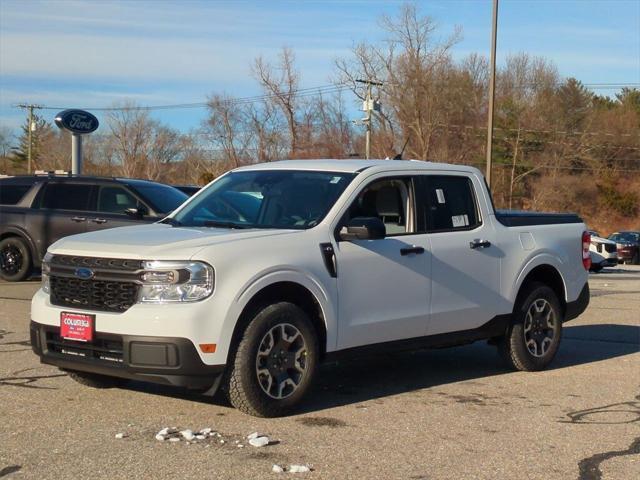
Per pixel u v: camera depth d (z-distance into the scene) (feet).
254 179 25.04
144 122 171.22
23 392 23.16
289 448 18.65
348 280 22.45
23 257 47.47
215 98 150.30
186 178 167.63
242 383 20.31
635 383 26.55
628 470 17.97
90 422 20.34
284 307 20.95
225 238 20.95
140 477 16.53
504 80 200.75
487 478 17.19
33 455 17.79
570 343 34.22
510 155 196.34
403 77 148.77
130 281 20.02
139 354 19.61
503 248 26.81
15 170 220.64
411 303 24.08
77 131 66.54
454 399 23.86
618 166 216.74
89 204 46.52
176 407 21.83
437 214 25.41
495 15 98.22
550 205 196.34
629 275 83.25
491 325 26.63
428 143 149.79
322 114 146.82
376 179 24.14
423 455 18.54
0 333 31.86
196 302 19.69
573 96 205.98
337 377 26.63
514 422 21.54
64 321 20.75
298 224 22.74
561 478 17.37
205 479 16.51
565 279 28.99
